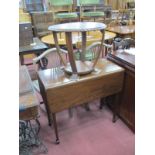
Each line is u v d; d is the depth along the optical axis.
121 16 4.27
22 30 2.28
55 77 1.51
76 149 1.57
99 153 1.53
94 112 2.05
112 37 2.73
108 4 4.78
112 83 1.63
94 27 1.35
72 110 2.08
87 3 3.72
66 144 1.63
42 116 1.99
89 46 1.99
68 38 1.32
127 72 1.65
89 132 1.76
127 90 1.71
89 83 1.50
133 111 1.68
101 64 1.73
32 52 2.23
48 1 4.06
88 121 1.91
